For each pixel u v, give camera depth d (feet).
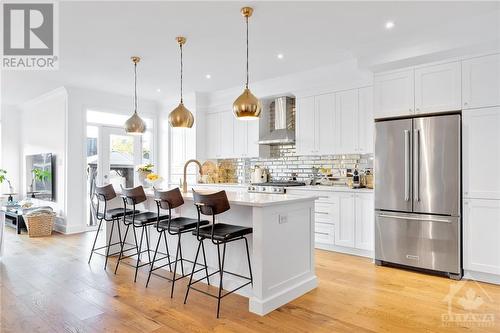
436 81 11.98
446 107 11.73
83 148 19.48
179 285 10.77
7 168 24.00
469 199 11.23
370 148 14.60
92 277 11.44
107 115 21.09
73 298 9.61
